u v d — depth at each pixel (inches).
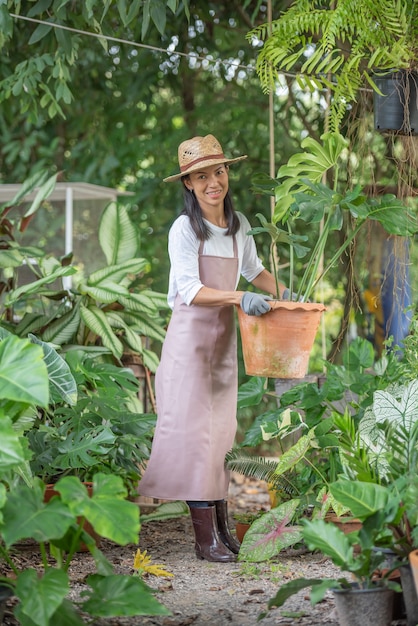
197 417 168.2
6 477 137.5
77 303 218.4
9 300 202.2
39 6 207.3
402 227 161.9
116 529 109.7
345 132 210.7
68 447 171.9
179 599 140.4
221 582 151.3
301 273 335.0
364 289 256.7
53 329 215.6
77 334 227.3
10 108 367.6
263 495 276.7
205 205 166.9
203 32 321.7
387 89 176.7
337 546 114.1
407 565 116.1
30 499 114.8
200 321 168.4
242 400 193.9
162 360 173.5
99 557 125.6
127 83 371.2
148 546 185.6
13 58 320.8
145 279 389.1
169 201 388.5
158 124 403.2
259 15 299.7
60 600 108.3
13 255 217.3
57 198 252.5
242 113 370.6
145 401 241.3
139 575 154.3
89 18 221.8
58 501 114.5
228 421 172.2
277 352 155.2
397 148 203.6
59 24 219.1
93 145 397.4
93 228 257.6
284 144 343.9
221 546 168.1
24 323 217.3
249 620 127.8
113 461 191.5
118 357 213.3
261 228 159.0
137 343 222.8
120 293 213.0
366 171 211.8
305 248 159.5
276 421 183.3
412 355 168.2
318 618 127.0
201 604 137.2
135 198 383.6
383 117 178.4
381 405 141.6
